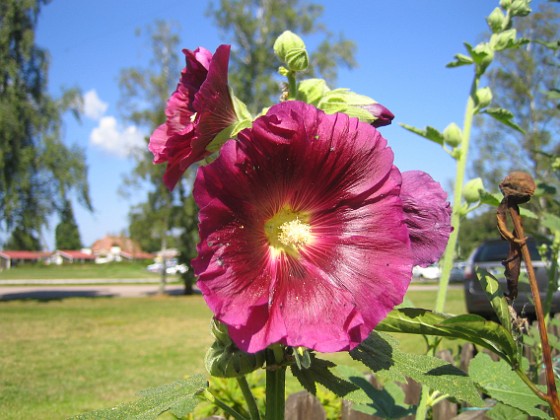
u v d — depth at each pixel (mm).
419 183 256
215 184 209
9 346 2092
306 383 233
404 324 228
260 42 5172
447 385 215
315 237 229
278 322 206
